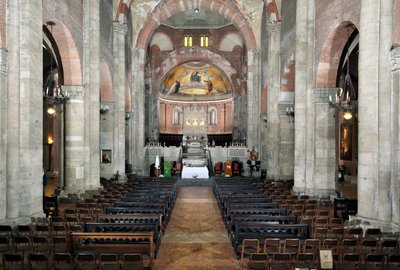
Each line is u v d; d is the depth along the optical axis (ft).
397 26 38.73
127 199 54.19
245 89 144.05
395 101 39.01
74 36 62.08
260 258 29.01
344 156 103.76
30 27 42.63
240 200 53.72
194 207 65.62
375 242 31.91
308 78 63.77
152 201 52.85
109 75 84.89
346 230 35.86
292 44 75.82
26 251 33.47
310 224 40.65
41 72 45.42
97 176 69.15
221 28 147.23
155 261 35.42
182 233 46.57
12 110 41.68
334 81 61.93
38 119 44.70
